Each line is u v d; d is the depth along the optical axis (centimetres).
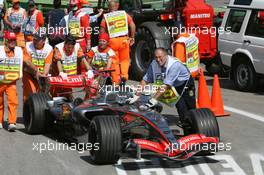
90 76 3550
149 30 5494
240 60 5244
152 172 2859
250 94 5116
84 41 4878
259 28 5097
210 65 6075
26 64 3722
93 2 7275
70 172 2869
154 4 5669
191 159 3088
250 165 2994
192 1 5581
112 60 4172
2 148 3300
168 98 3212
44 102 3578
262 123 3988
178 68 3186
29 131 3619
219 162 3038
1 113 3728
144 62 5662
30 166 2973
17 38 5609
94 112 3231
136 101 3133
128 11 5819
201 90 4269
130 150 3033
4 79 3591
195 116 3073
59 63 3853
